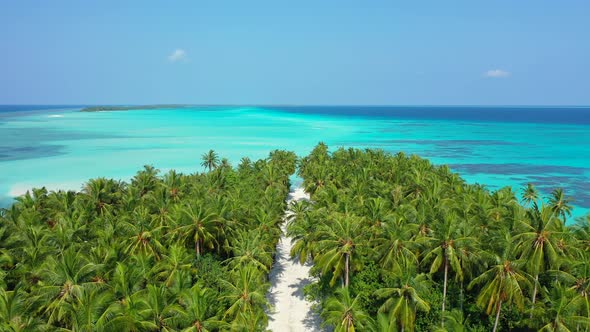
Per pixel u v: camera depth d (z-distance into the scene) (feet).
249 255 159.02
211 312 119.55
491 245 136.15
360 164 313.32
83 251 152.35
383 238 150.30
